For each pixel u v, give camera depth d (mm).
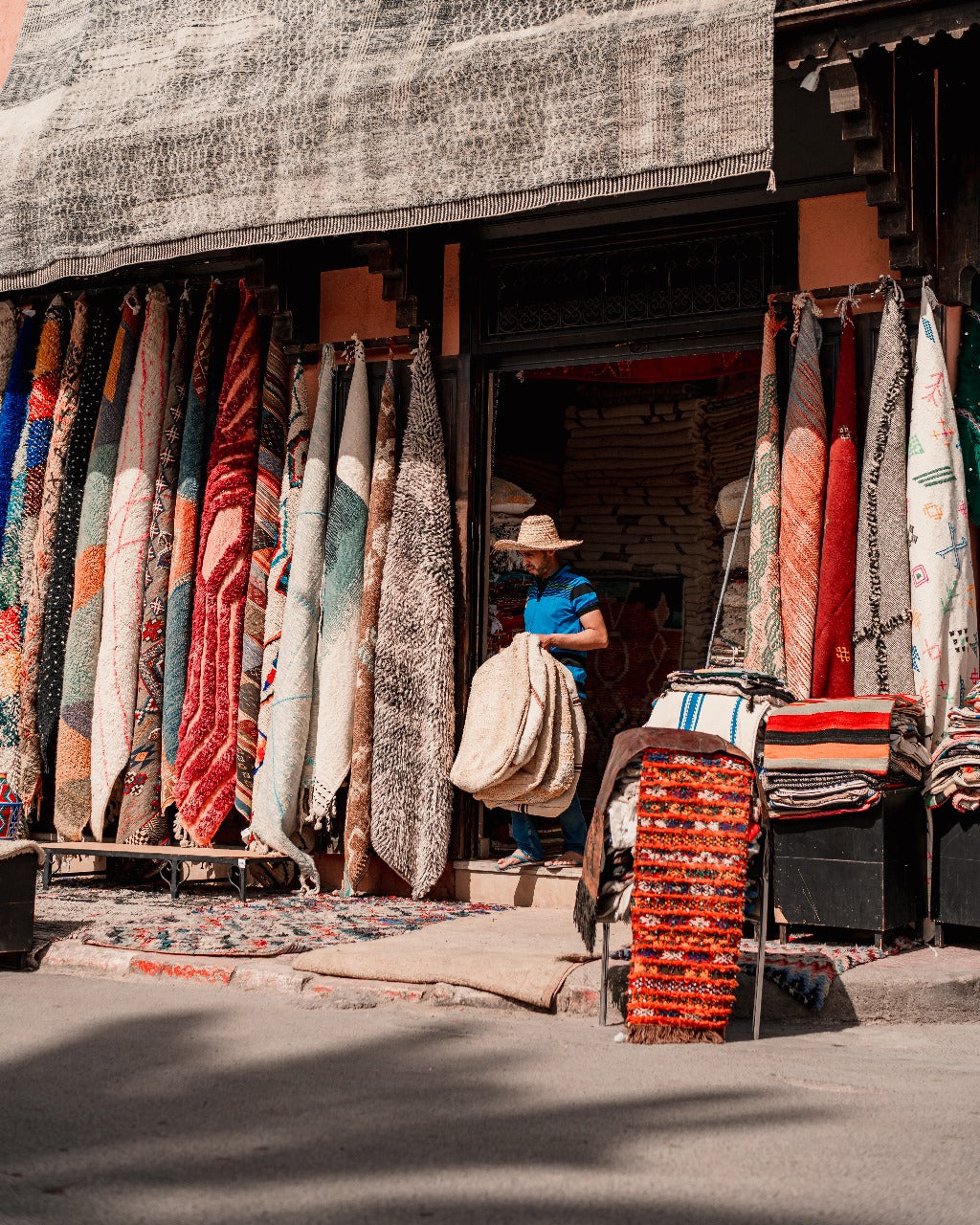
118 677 8195
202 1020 4871
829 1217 3012
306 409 8117
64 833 8211
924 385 6395
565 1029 4863
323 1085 4035
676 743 4777
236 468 8062
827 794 5578
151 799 8078
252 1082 4055
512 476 9977
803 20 5605
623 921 4859
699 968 4695
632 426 10055
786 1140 3564
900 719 5789
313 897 7492
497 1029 4852
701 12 5730
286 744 7641
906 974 5246
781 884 5742
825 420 6738
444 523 7594
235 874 7809
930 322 6418
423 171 6270
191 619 8125
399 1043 4590
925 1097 4027
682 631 9789
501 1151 3439
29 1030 4695
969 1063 4523
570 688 7297
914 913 5887
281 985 5398
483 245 7750
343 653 7680
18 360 8875
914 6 5449
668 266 7344
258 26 6930
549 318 7605
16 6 8945
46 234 7203
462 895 7402
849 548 6559
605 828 4863
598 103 5891
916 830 5918
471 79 6172
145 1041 4543
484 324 7762
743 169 5621
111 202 7039
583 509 10172
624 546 10039
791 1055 4559
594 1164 3357
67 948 5871
